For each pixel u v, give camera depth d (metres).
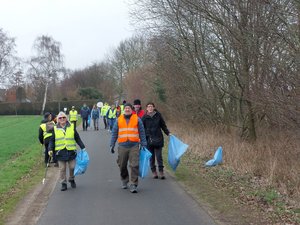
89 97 83.25
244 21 11.83
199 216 7.57
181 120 24.22
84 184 10.87
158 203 8.60
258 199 8.56
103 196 9.38
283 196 8.70
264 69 10.93
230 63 14.69
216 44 15.99
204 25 16.66
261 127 15.52
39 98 84.06
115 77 73.69
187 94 21.22
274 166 10.45
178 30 18.73
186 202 8.62
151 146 11.31
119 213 7.89
